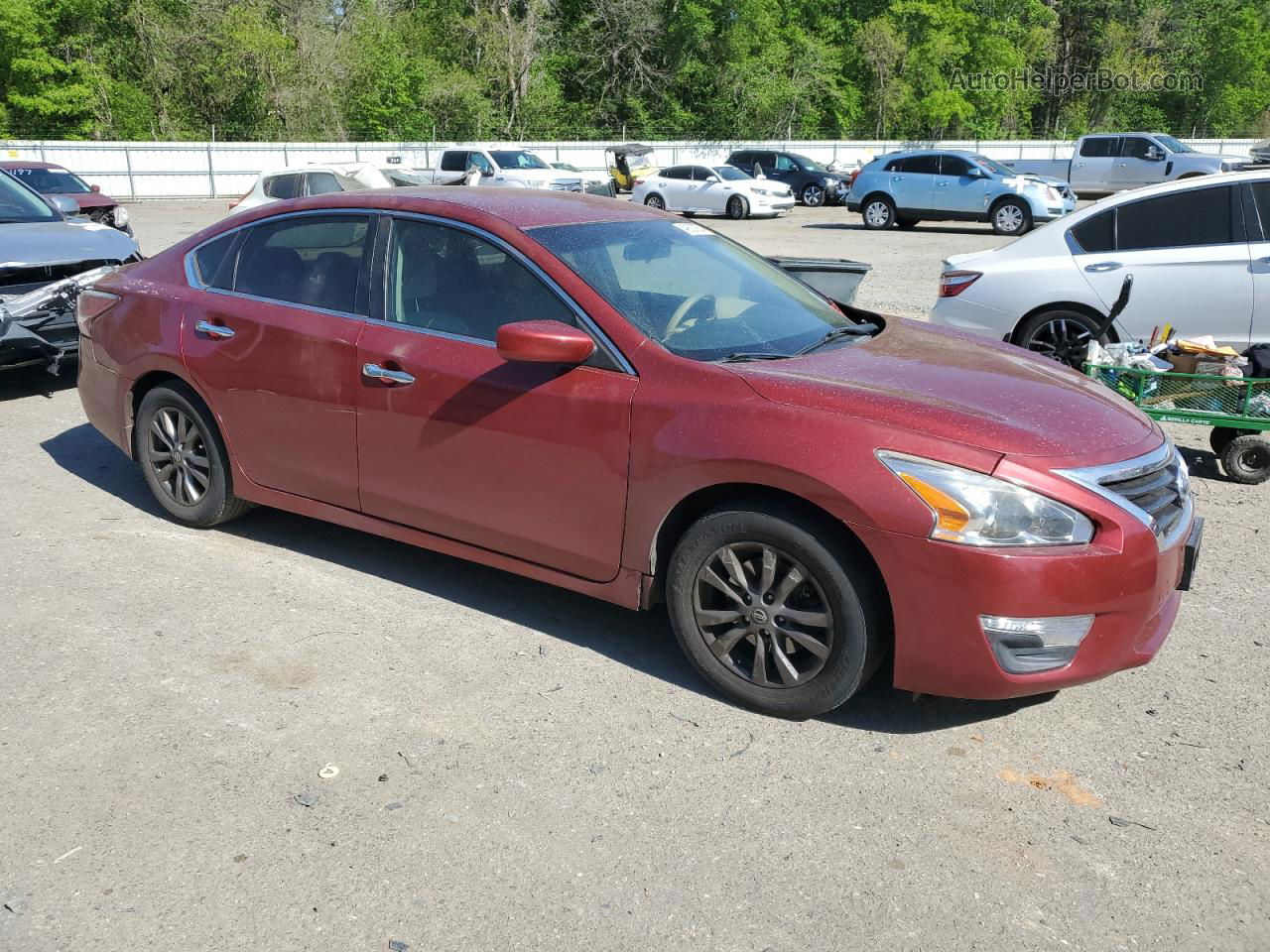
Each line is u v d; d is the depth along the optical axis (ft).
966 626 10.03
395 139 142.20
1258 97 184.34
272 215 15.12
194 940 8.04
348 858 9.01
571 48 157.38
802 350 12.53
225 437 15.29
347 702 11.51
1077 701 11.82
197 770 10.23
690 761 10.53
